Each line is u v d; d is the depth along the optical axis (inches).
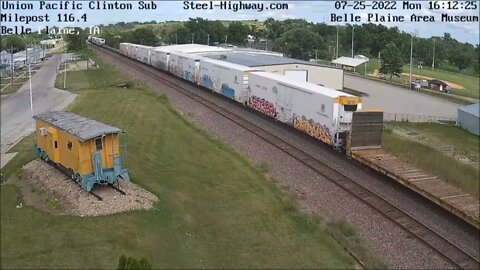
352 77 3469.5
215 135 1230.3
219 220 715.4
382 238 692.7
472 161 1374.3
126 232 622.5
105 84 2068.2
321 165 989.2
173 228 670.5
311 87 1189.7
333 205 797.9
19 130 1115.9
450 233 726.5
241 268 577.9
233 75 1626.5
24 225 634.8
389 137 1406.3
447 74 4707.2
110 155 764.6
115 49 4867.1
